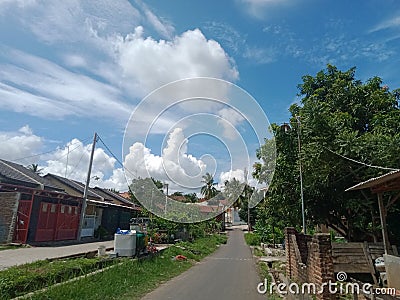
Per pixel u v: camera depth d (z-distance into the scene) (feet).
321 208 38.22
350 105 39.83
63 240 55.98
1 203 47.47
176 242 62.18
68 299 18.20
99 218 74.84
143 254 38.86
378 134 31.91
